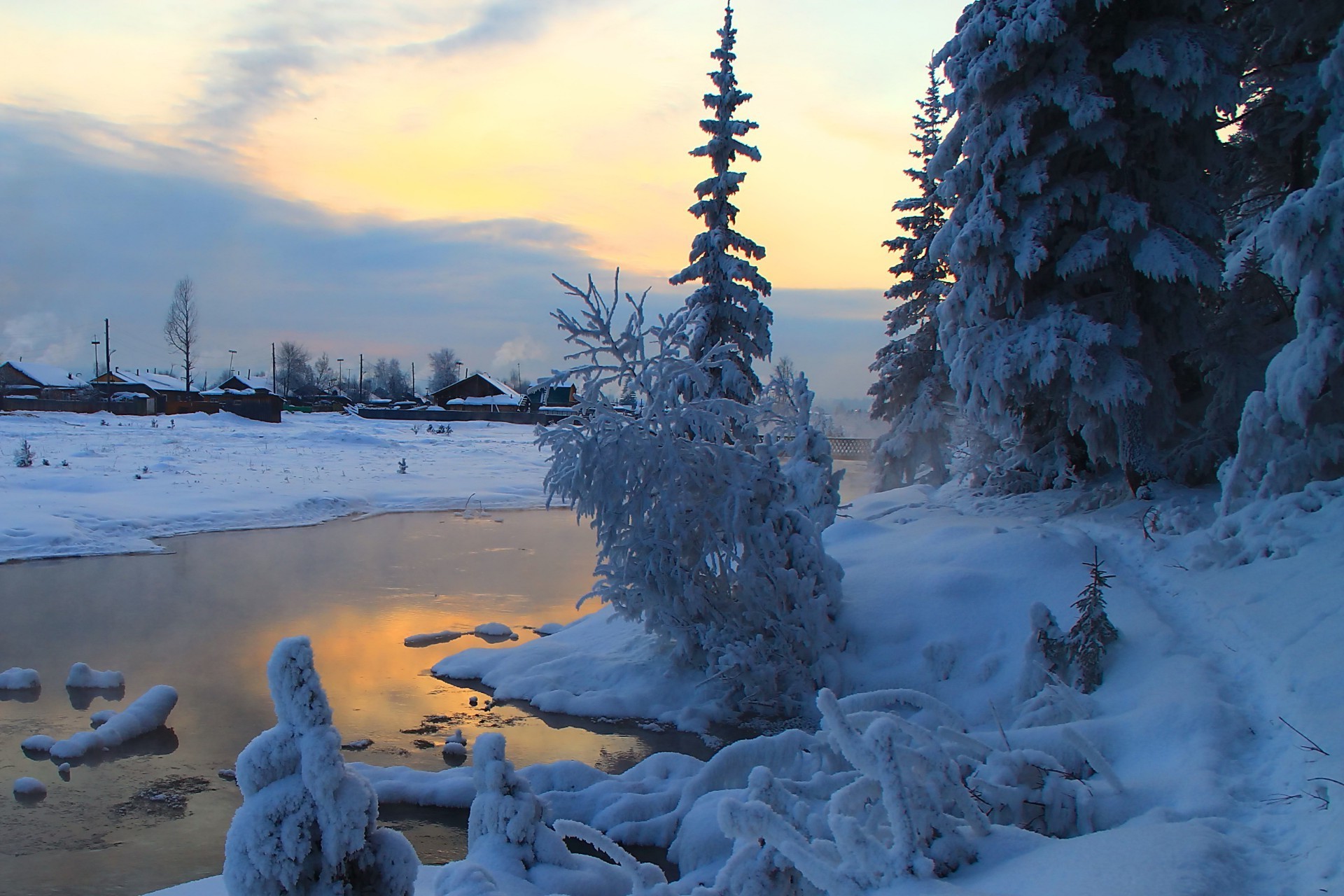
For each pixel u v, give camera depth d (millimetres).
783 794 5387
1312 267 10820
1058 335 14180
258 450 45719
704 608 11516
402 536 24922
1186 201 14969
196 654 12688
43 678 11562
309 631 14273
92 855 7090
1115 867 3936
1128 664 8789
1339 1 15344
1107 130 14266
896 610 11883
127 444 44344
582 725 10633
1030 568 12055
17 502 24453
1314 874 3914
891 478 27250
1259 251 15156
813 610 11180
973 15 15938
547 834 6141
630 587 11773
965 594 11852
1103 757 6570
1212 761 5816
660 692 11320
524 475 40844
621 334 11641
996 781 5520
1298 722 6141
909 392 27109
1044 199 14750
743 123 23734
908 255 26859
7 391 90688
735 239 23750
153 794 8273
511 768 6281
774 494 11875
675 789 7707
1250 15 16359
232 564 19969
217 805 8047
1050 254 15211
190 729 9922
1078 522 14070
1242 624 8531
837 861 4312
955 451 25125
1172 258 13859
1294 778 5301
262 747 3598
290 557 21031
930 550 13367
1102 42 14914
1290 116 16469
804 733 7539
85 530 22516
